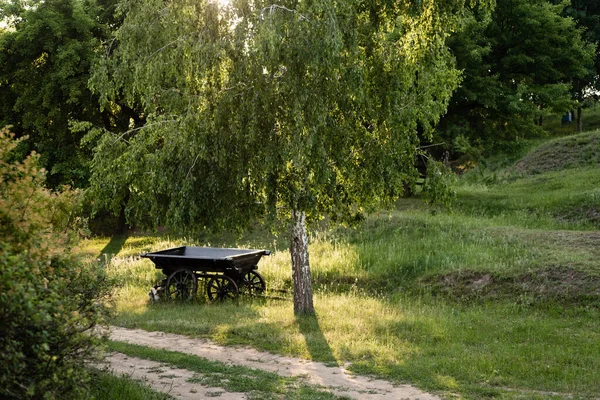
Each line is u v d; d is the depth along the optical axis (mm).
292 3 11258
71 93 27203
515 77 32500
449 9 12320
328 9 10656
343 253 21125
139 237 32094
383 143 13094
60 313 5730
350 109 11969
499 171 35562
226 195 12734
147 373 9805
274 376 9664
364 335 12266
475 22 28312
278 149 11688
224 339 12469
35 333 5520
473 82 29219
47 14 28062
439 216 24781
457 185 33938
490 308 15133
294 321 13773
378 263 19844
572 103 32438
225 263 17062
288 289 18203
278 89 11273
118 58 13117
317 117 11234
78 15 28141
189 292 17688
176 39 11766
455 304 16016
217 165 12477
